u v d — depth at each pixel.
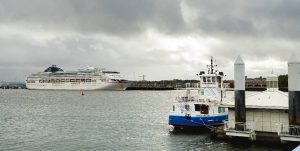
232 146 49.31
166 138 59.53
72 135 66.31
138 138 61.72
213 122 62.69
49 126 80.69
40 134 68.06
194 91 67.75
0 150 52.78
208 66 67.75
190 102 63.12
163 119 94.38
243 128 49.81
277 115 49.88
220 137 54.31
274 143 48.00
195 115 61.62
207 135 59.62
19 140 61.22
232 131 49.81
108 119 95.31
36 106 151.88
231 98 67.81
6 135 67.06
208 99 64.75
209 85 66.75
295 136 44.69
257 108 50.78
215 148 48.88
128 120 92.38
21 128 77.44
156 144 55.44
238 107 50.22
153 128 74.69
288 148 45.97
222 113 64.88
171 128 73.19
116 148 53.31
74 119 96.00
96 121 90.44
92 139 61.56
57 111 123.75
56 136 65.31
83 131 71.75
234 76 50.50
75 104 164.62
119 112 118.75
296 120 45.91
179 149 50.50
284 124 49.31
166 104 165.00
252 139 49.00
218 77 67.50
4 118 99.69
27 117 102.38
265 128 50.72
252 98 51.91
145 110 127.69
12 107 146.25
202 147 50.34
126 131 70.88
